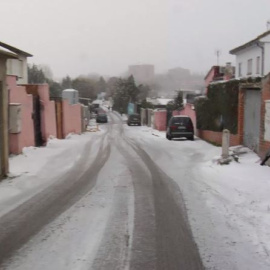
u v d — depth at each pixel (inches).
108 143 931.3
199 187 395.5
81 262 211.8
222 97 817.5
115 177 451.5
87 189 386.6
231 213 301.0
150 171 494.0
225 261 214.1
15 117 630.5
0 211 308.0
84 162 575.8
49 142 919.7
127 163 565.6
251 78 609.3
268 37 1199.6
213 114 933.8
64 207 319.0
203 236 251.8
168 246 235.0
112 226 270.8
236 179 425.4
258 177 430.3
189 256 220.5
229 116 753.6
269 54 1204.5
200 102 1101.7
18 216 294.4
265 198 342.0
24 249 230.1
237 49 1381.6
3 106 450.9
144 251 227.3
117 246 234.5
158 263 211.2
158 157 641.6
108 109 4384.8
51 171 493.4
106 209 313.1
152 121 2116.1
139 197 353.1
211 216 294.0
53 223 277.1
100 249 229.9
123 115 3754.9
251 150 618.5
